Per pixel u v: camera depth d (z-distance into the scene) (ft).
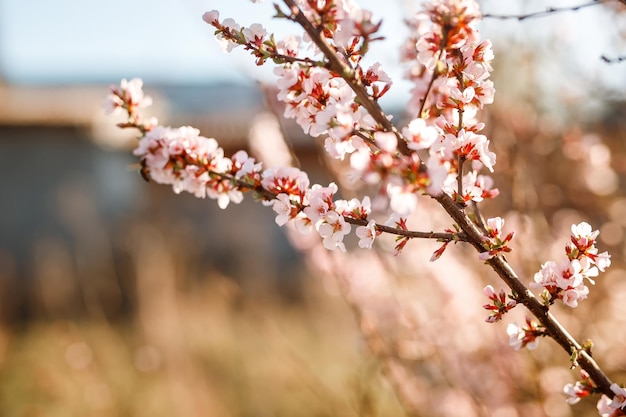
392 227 4.58
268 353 17.34
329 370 16.74
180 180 4.83
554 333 4.61
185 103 65.98
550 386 9.37
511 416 9.73
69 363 20.11
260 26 4.71
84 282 32.17
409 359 9.78
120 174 43.14
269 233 41.45
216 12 4.71
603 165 14.76
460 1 4.19
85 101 44.68
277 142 11.96
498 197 10.02
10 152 42.37
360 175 3.88
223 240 39.34
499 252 4.58
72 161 42.88
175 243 22.22
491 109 9.53
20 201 42.14
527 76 11.17
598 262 4.57
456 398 10.12
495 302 4.64
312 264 11.62
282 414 15.08
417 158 3.66
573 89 12.19
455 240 4.52
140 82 5.09
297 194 4.74
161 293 19.01
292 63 4.69
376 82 4.65
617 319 11.47
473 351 10.19
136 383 18.86
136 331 25.61
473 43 4.50
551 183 14.96
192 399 15.83
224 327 20.62
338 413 11.14
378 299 10.93
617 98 11.96
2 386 20.57
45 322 30.53
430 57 4.48
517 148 9.24
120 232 38.55
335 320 22.58
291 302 34.09
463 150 4.46
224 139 41.06
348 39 4.17
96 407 17.56
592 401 9.37
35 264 41.16
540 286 4.56
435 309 11.03
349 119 4.06
